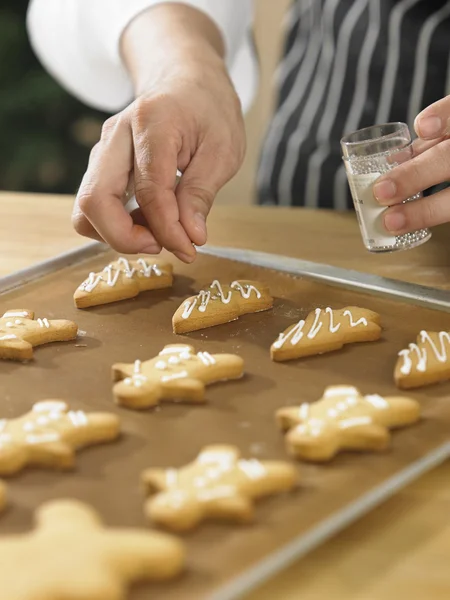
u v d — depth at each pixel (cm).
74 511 63
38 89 151
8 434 69
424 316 82
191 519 63
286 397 74
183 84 90
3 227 102
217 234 99
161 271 88
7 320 82
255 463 67
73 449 69
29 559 60
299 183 114
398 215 85
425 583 62
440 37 105
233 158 91
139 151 85
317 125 114
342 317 80
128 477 67
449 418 71
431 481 68
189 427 71
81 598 58
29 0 152
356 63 110
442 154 83
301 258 94
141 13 103
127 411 73
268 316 83
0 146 156
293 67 118
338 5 112
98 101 117
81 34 110
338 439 69
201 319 81
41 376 77
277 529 64
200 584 61
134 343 81
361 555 64
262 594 62
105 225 84
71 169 159
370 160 85
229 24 107
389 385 75
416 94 107
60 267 91
